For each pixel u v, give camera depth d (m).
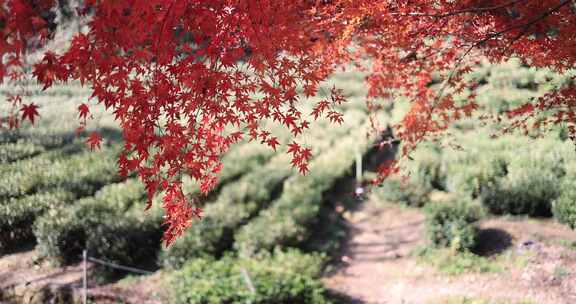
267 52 3.70
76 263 12.50
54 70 2.98
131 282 11.84
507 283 10.88
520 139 16.98
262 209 15.05
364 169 18.98
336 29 4.95
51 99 24.03
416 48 6.06
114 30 3.05
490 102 20.12
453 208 13.55
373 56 6.46
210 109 3.96
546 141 16.23
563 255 11.52
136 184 15.45
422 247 12.85
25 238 13.57
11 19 2.74
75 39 3.01
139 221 12.86
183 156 4.02
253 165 18.05
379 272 12.38
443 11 5.32
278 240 13.04
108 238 12.36
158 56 3.37
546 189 13.59
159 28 3.28
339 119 4.51
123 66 3.31
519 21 5.33
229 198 14.87
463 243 12.50
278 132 22.02
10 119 3.27
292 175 17.25
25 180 15.45
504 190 13.90
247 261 11.87
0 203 14.14
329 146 20.72
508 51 5.80
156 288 11.45
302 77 4.09
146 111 3.56
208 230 12.96
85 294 11.10
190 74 3.62
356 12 4.65
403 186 15.22
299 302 10.49
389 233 14.30
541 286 10.52
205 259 11.95
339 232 14.41
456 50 6.36
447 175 16.05
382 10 4.78
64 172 16.17
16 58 2.81
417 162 16.41
